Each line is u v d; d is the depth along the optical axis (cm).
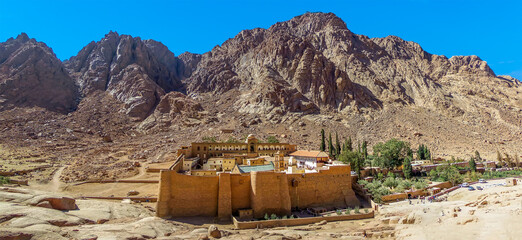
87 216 3819
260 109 16588
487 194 5325
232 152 9600
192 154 9281
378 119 16075
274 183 4766
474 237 3083
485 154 12425
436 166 9769
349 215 4756
